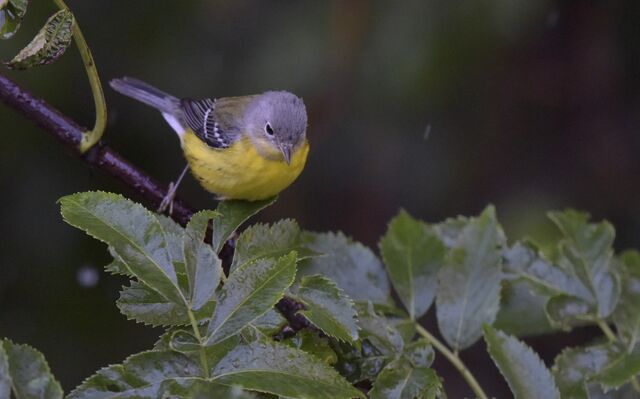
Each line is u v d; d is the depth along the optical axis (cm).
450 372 1354
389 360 497
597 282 580
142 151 1259
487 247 550
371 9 1152
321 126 1239
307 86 1180
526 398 473
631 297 577
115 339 1229
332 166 1312
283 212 1344
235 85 1204
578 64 1320
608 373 518
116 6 1206
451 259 550
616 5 1307
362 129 1255
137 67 1223
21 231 1212
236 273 402
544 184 1321
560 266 593
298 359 390
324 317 445
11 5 484
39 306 1215
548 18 1265
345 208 1335
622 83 1333
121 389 378
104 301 1227
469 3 1116
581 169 1345
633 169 1341
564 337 1380
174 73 1218
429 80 1148
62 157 1212
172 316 421
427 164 1310
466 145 1309
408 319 550
